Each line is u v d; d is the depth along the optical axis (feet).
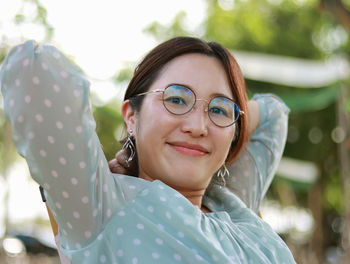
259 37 44.01
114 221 5.09
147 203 5.19
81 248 5.04
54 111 4.63
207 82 5.57
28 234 38.99
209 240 5.08
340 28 42.75
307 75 27.32
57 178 4.78
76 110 4.70
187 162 5.47
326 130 37.83
